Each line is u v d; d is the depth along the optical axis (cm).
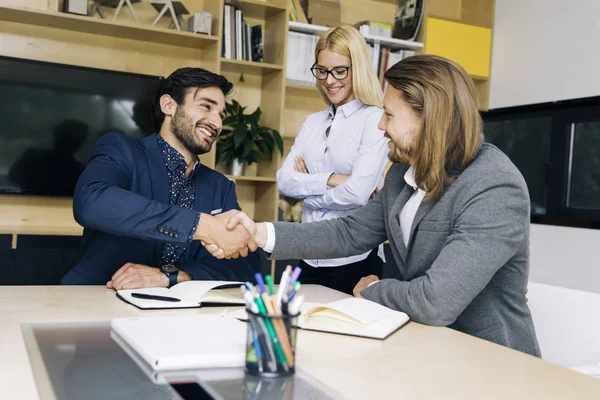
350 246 167
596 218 382
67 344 101
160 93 186
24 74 350
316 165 262
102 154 179
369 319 123
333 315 123
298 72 397
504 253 134
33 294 143
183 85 183
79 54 367
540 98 419
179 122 184
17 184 353
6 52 351
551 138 412
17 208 363
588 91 387
